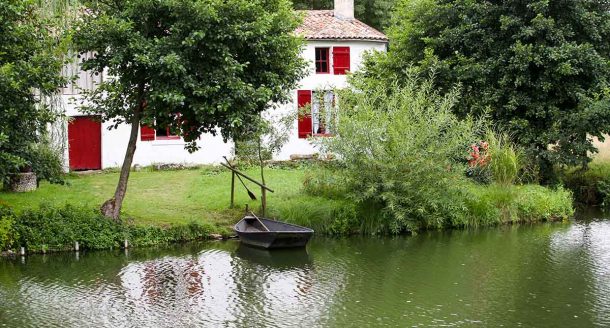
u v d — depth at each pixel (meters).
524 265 14.05
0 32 13.24
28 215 14.66
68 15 16.95
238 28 14.30
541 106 22.11
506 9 22.80
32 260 14.00
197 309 11.03
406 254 15.11
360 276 13.23
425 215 17.39
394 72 23.70
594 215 20.73
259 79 15.54
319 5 39.16
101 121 16.08
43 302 11.31
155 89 14.04
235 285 12.51
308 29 28.56
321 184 18.66
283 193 19.30
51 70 13.81
